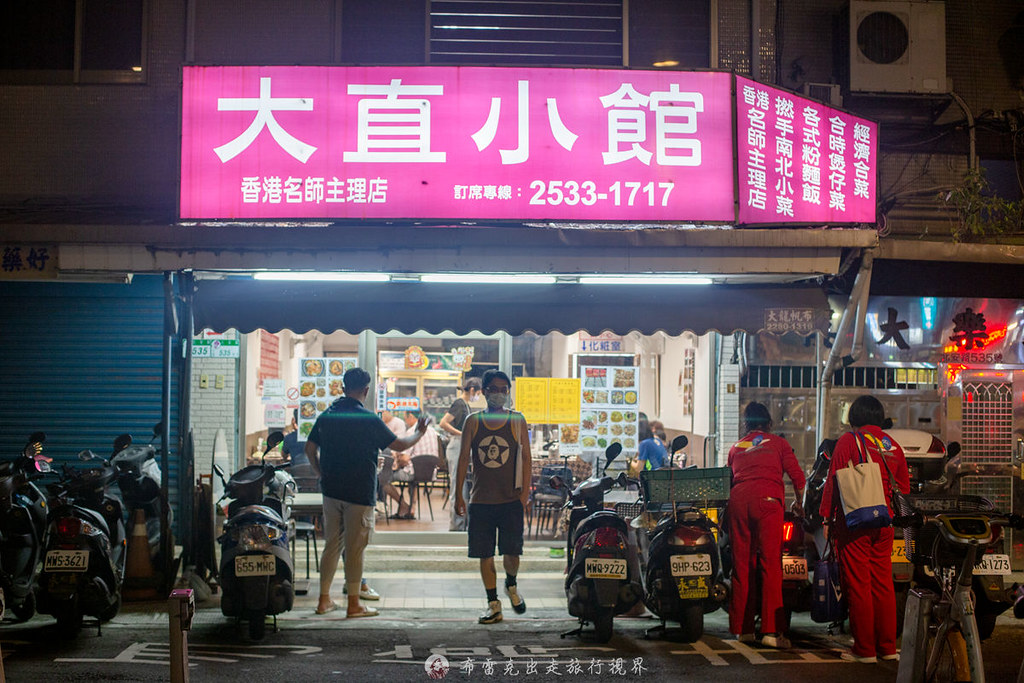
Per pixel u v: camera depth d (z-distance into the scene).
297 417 10.46
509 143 8.16
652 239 7.97
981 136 10.29
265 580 6.46
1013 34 10.43
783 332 8.50
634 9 9.91
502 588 8.85
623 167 8.19
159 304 9.62
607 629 6.66
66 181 9.60
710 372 10.15
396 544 9.97
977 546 4.78
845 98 9.94
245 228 7.91
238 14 9.68
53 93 9.65
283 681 5.57
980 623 6.57
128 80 9.66
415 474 10.85
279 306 8.30
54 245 7.95
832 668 6.03
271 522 6.77
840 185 8.80
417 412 10.80
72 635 6.61
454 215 8.09
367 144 8.12
